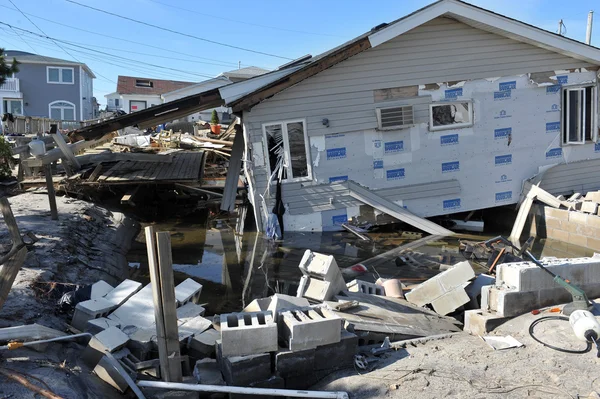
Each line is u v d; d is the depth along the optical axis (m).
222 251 9.64
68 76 42.56
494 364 4.30
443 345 4.79
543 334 4.71
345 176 11.09
